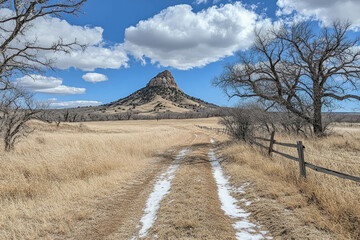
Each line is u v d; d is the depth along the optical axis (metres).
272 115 14.17
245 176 6.97
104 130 38.59
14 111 10.80
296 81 13.64
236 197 5.66
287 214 4.12
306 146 9.71
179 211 4.70
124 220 4.64
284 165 7.05
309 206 4.29
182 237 3.65
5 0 7.90
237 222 4.21
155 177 8.27
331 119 13.86
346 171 5.85
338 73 13.56
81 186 6.43
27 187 6.07
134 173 8.73
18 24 8.20
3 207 5.03
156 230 4.00
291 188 5.19
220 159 11.45
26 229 4.13
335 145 10.70
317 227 3.59
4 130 10.73
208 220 4.24
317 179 5.30
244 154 9.67
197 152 13.95
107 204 5.50
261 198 5.12
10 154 9.38
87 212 4.93
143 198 5.99
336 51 13.44
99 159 9.09
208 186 6.66
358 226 3.42
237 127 16.12
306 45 13.74
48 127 33.25
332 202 4.05
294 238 3.38
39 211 4.90
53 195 5.79
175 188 6.48
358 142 10.67
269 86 14.81
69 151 9.85
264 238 3.55
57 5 8.73
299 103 13.70
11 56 8.37
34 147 11.31
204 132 41.09
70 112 67.44
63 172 7.52
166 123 90.38
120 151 11.80
